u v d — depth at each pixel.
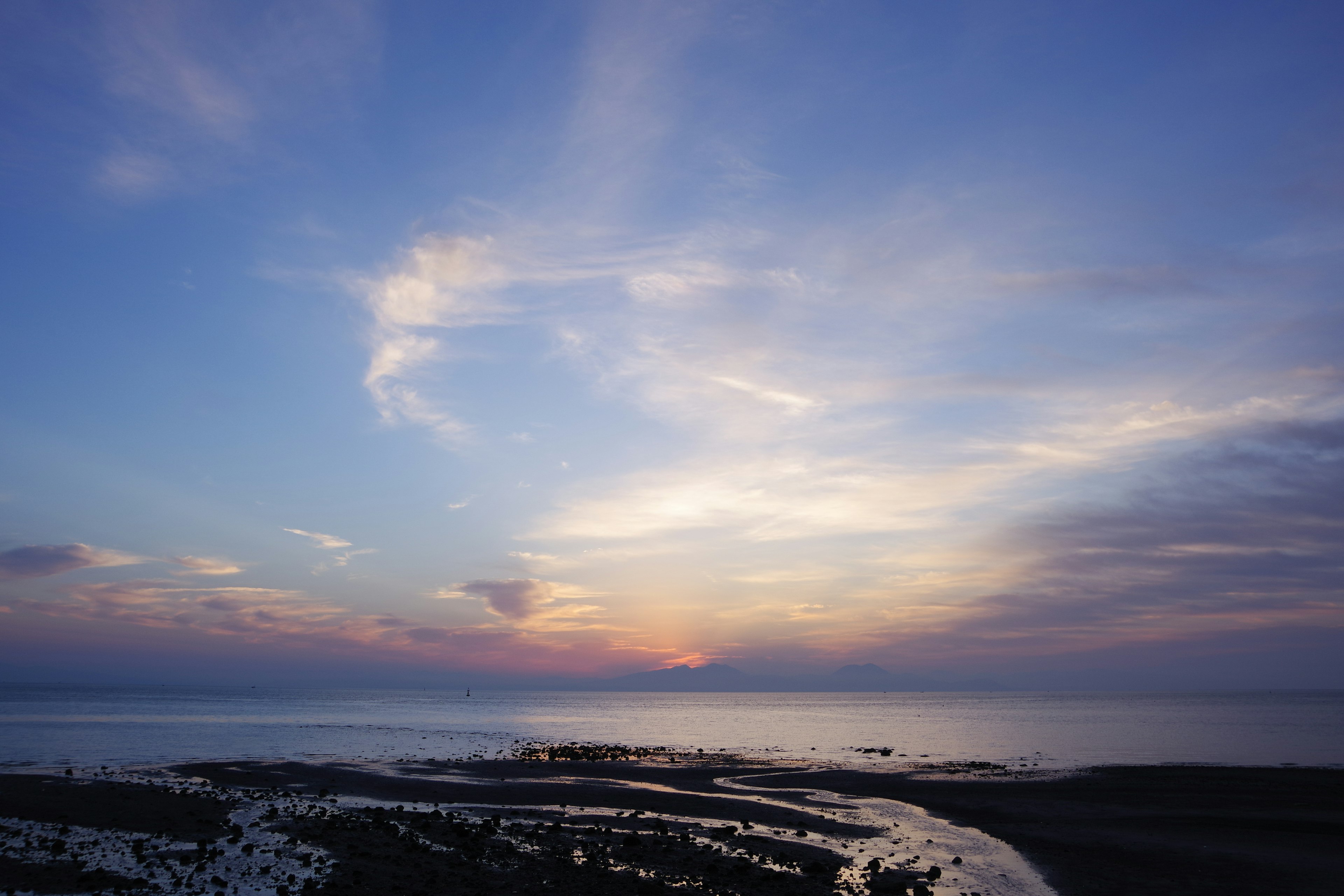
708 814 33.22
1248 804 36.06
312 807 32.19
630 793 39.59
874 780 46.31
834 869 22.91
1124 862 24.52
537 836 26.97
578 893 19.45
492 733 98.38
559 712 183.75
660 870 22.19
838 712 188.75
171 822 27.52
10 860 21.30
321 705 182.62
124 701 179.12
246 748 64.81
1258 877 22.69
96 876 19.86
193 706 158.12
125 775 42.03
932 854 25.59
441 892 19.28
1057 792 40.44
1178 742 80.25
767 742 89.56
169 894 18.62
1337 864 24.33
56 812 28.62
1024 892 20.81
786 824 31.02
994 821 32.12
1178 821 32.03
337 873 20.72
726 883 20.83
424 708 180.75
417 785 40.88
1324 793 39.16
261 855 22.70
